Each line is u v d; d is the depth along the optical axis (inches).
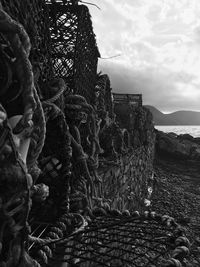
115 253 144.8
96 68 293.6
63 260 97.3
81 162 164.6
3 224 68.8
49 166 125.0
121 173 360.2
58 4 202.5
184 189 1160.8
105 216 143.9
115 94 778.2
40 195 93.2
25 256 74.8
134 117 700.7
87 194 168.1
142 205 675.4
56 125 121.0
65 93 194.5
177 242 99.2
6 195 68.6
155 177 1219.9
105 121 316.5
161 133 1792.6
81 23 205.2
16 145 70.7
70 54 205.6
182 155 1647.4
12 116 85.5
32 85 78.7
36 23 118.0
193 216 769.6
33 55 109.9
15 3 99.0
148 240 110.1
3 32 76.6
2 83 80.1
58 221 121.3
